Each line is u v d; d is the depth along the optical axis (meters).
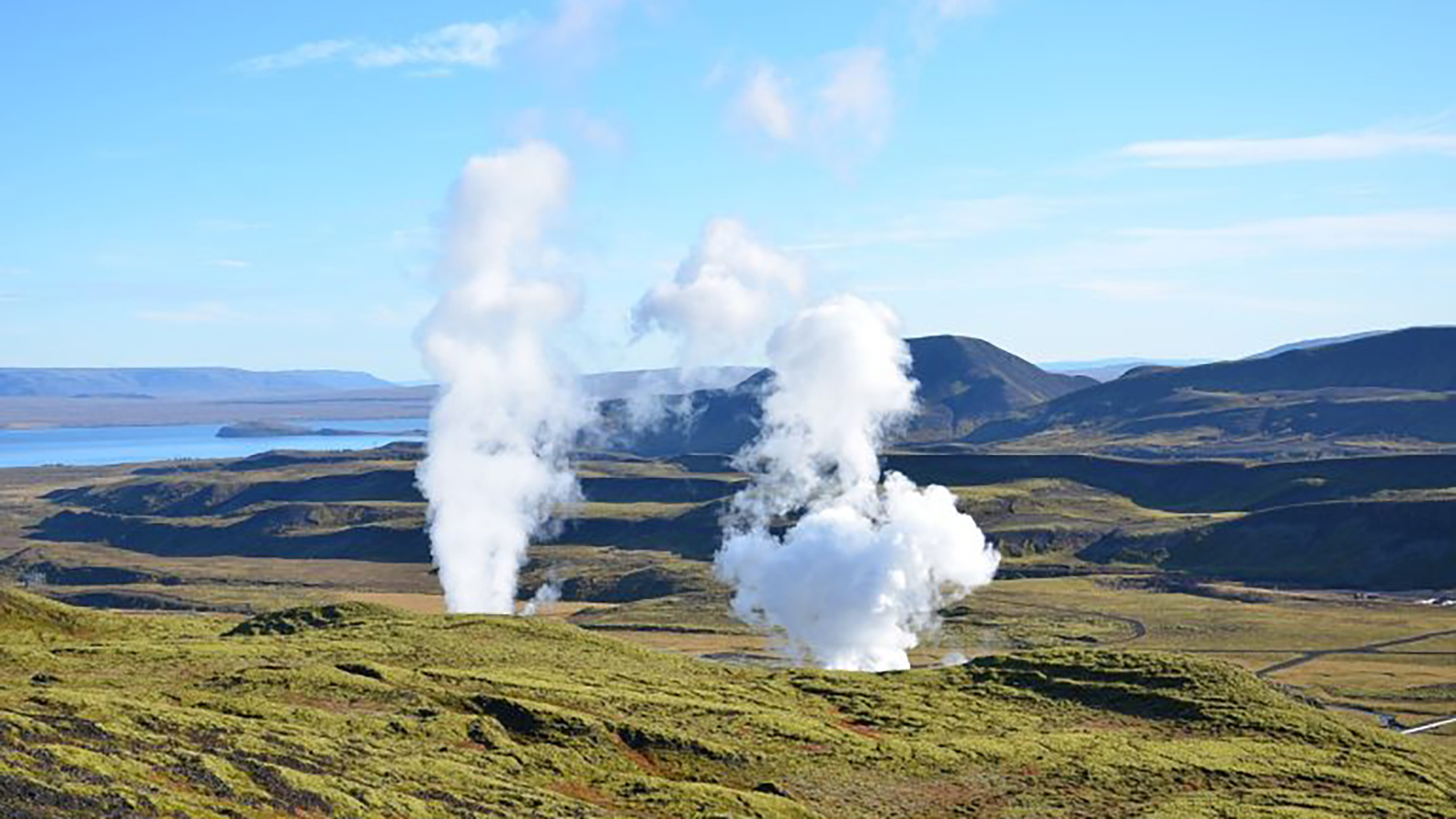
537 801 85.44
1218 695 152.38
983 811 104.88
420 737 100.38
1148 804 108.75
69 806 58.66
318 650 144.38
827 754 116.00
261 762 75.81
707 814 92.62
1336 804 112.31
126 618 172.50
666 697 131.50
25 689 96.44
